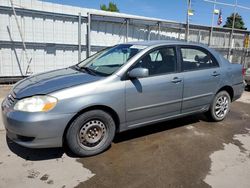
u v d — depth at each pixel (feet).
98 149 10.75
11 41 25.22
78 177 9.11
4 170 9.39
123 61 11.78
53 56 27.86
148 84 11.59
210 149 11.73
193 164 10.27
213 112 15.25
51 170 9.51
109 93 10.43
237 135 13.62
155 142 12.30
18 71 26.18
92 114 10.28
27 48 26.20
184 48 13.37
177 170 9.77
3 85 24.72
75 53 29.30
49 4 29.12
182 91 13.01
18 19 25.14
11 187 8.39
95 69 12.22
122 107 10.93
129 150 11.36
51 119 9.35
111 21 30.53
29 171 9.39
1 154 10.59
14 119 9.29
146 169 9.78
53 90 9.72
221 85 14.97
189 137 13.09
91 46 29.94
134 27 32.58
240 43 45.32
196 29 37.96
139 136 12.97
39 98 9.45
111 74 10.87
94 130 10.59
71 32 28.43
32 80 11.44
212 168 9.99
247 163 10.48
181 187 8.69
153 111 12.10
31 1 27.48
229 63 15.71
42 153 10.78
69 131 9.95
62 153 10.84
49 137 9.48
